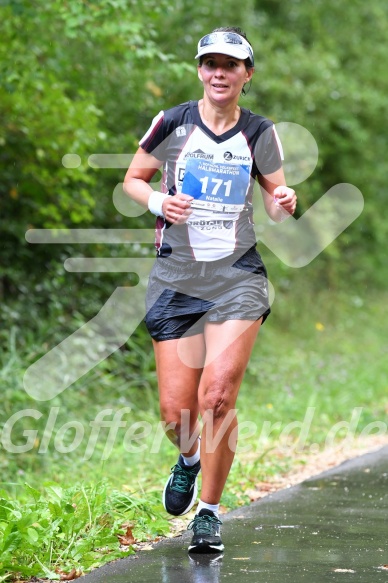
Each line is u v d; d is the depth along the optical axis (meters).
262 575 10.03
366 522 12.65
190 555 10.93
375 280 47.78
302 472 17.44
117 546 11.16
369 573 10.11
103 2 20.42
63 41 24.86
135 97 27.09
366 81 44.88
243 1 34.50
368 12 45.78
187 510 11.91
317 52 40.47
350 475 16.39
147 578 9.96
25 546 10.41
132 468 16.92
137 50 21.73
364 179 45.47
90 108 23.34
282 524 12.52
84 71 25.81
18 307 24.52
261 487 15.78
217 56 10.89
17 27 22.27
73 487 12.33
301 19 43.19
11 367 21.05
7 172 25.09
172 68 22.28
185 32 29.94
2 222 25.39
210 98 11.01
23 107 22.92
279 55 38.25
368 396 26.80
